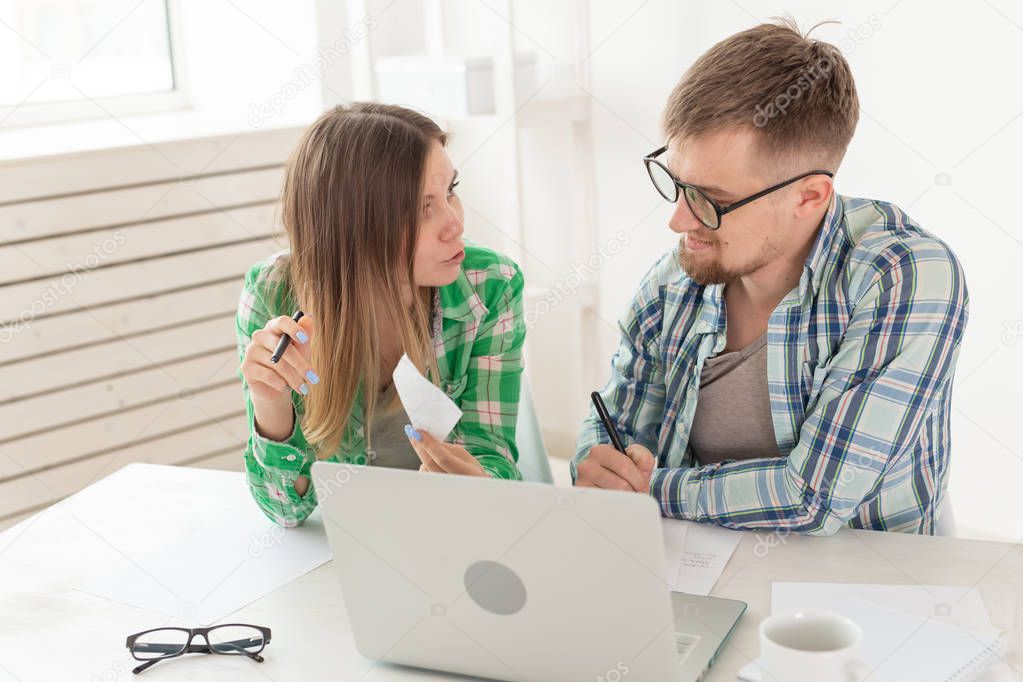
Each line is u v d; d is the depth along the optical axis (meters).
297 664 1.18
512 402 1.69
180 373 3.07
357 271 1.49
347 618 1.27
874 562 1.30
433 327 1.64
